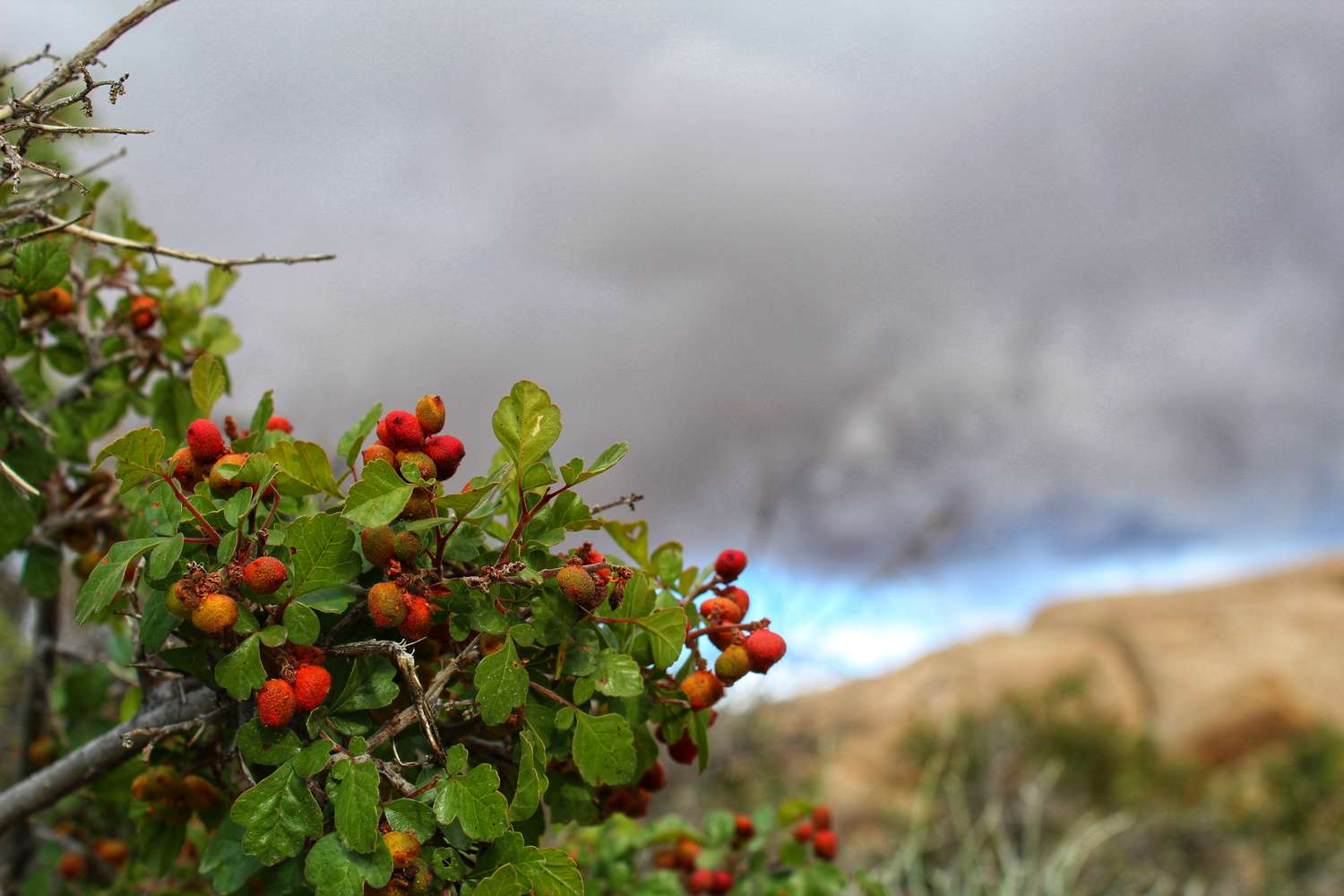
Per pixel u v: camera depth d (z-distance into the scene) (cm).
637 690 31
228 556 30
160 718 33
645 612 32
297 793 29
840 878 43
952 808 110
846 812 130
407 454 30
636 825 44
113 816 46
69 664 50
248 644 30
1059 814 132
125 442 30
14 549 40
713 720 35
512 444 30
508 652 30
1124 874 120
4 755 55
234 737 33
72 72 32
